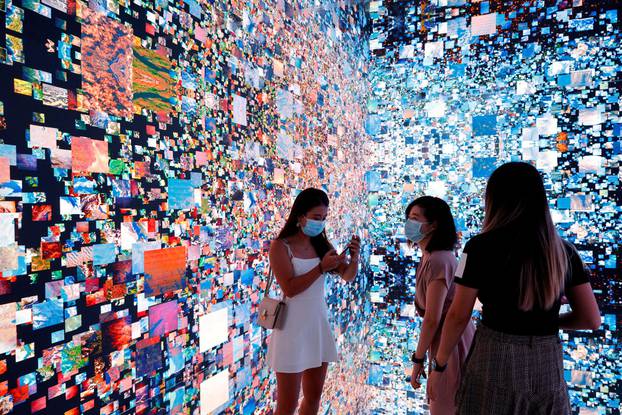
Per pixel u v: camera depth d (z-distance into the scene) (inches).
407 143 155.7
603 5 131.3
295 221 86.0
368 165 160.6
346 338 139.6
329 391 125.4
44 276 46.1
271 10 96.9
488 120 145.0
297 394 83.2
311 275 80.9
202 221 72.6
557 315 59.6
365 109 159.5
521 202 58.2
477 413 59.3
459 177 149.1
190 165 69.6
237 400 83.6
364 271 157.1
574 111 134.6
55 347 47.4
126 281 56.9
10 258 42.8
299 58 111.0
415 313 154.3
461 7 148.7
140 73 59.3
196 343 71.5
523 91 140.7
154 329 62.0
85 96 51.0
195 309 71.2
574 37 134.6
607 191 130.7
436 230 84.8
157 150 62.4
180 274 67.3
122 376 56.4
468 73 147.8
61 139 48.1
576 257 63.6
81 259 50.4
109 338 54.3
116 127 55.3
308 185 115.4
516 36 141.5
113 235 54.9
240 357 84.6
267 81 94.9
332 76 132.6
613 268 129.6
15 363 43.3
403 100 156.4
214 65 76.1
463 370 63.2
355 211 150.3
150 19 61.2
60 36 48.1
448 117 150.6
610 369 129.7
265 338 94.3
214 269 76.0
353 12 151.4
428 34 153.1
